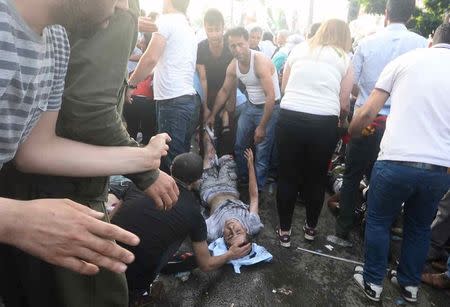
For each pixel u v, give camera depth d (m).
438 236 2.98
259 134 3.49
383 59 2.82
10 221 0.71
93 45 1.03
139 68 3.04
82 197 1.18
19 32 0.73
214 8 3.89
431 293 2.64
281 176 2.90
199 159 2.27
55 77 0.91
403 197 2.23
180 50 3.14
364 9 5.38
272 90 3.35
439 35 2.19
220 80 4.21
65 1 0.75
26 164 0.99
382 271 2.43
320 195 2.93
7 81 0.73
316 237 3.24
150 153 1.17
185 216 2.11
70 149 1.03
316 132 2.63
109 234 0.78
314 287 2.62
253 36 5.27
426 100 2.08
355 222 3.42
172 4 3.17
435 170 2.11
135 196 2.19
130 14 1.13
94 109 1.05
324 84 2.60
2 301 1.16
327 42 2.66
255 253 2.82
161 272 2.58
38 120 0.94
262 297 2.47
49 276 1.15
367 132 2.72
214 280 2.60
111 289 1.22
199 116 3.94
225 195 3.36
